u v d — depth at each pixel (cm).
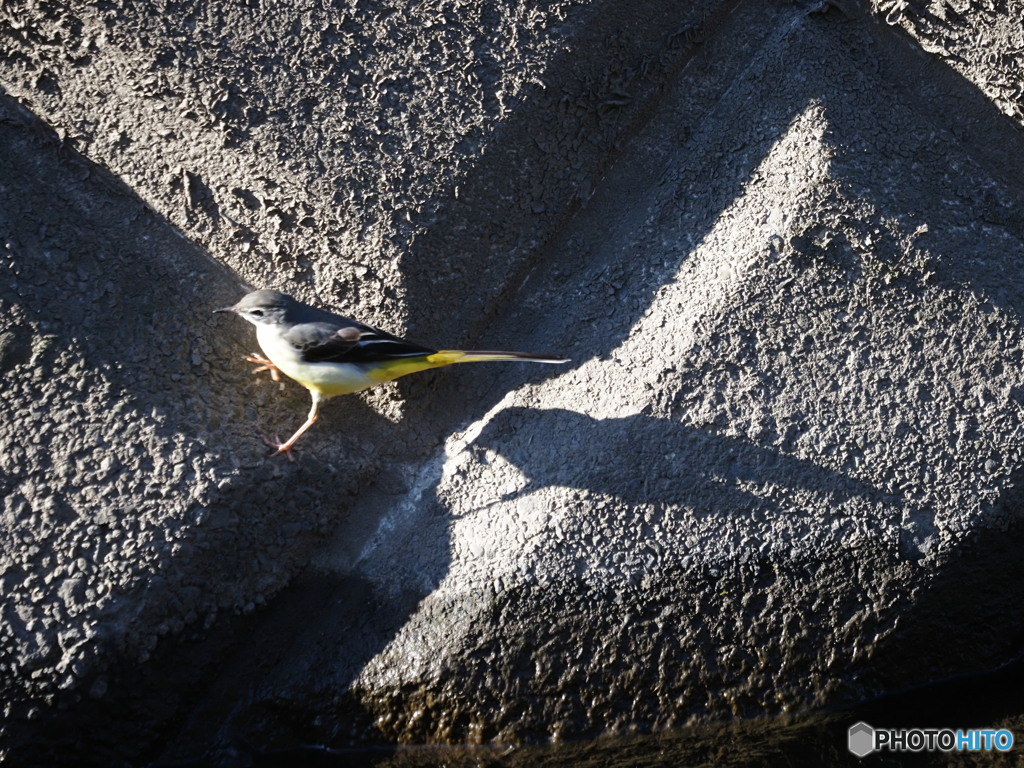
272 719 459
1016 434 471
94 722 425
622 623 455
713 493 463
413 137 475
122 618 421
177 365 463
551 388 495
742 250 483
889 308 478
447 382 506
